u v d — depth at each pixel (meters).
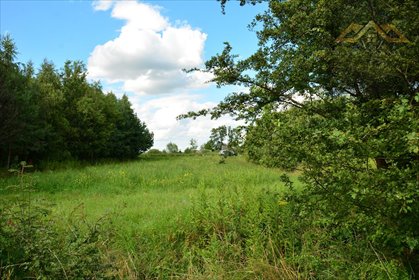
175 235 6.69
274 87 5.15
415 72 4.13
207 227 6.64
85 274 4.03
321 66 4.83
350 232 4.54
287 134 4.33
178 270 5.80
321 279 4.81
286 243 5.70
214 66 5.23
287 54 5.07
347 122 3.91
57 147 34.88
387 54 4.46
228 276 5.30
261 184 12.19
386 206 3.31
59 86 37.94
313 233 5.42
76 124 37.88
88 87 40.97
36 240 4.16
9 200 4.63
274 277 5.06
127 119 51.38
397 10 4.19
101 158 44.31
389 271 3.88
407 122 3.23
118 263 5.41
